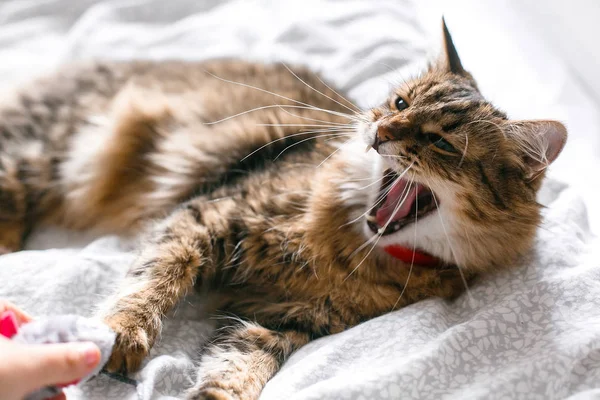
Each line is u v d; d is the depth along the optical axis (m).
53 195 0.71
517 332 0.54
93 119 0.72
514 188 0.59
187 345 0.58
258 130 0.69
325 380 0.51
